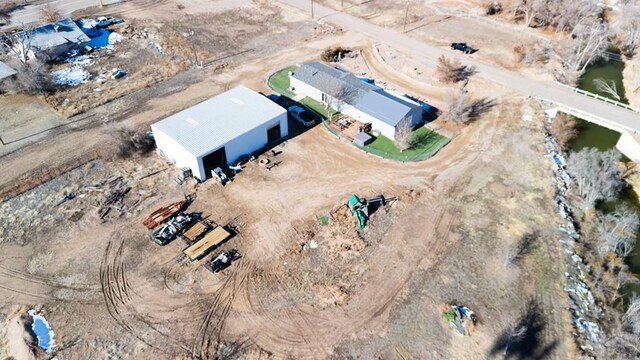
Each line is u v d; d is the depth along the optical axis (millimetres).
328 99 53719
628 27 68250
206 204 42000
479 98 56344
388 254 37594
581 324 32750
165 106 55375
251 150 47719
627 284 35844
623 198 43625
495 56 65125
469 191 43562
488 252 37781
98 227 40000
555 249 38062
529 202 42375
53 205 42344
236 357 30750
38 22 75938
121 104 55875
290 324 32688
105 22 74375
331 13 78438
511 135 50531
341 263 36844
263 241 38625
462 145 49188
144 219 40625
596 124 52781
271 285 35219
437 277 35844
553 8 69938
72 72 62031
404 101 52469
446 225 40125
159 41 70000
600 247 38219
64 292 34844
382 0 83438
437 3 82062
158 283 35344
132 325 32625
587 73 63375
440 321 32844
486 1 79938
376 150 48469
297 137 50312
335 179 44875
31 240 39000
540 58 63656
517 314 33281
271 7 81125
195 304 33938
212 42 69812
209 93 57844
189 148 43188
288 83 59906
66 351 31109
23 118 53625
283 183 44312
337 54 64938
